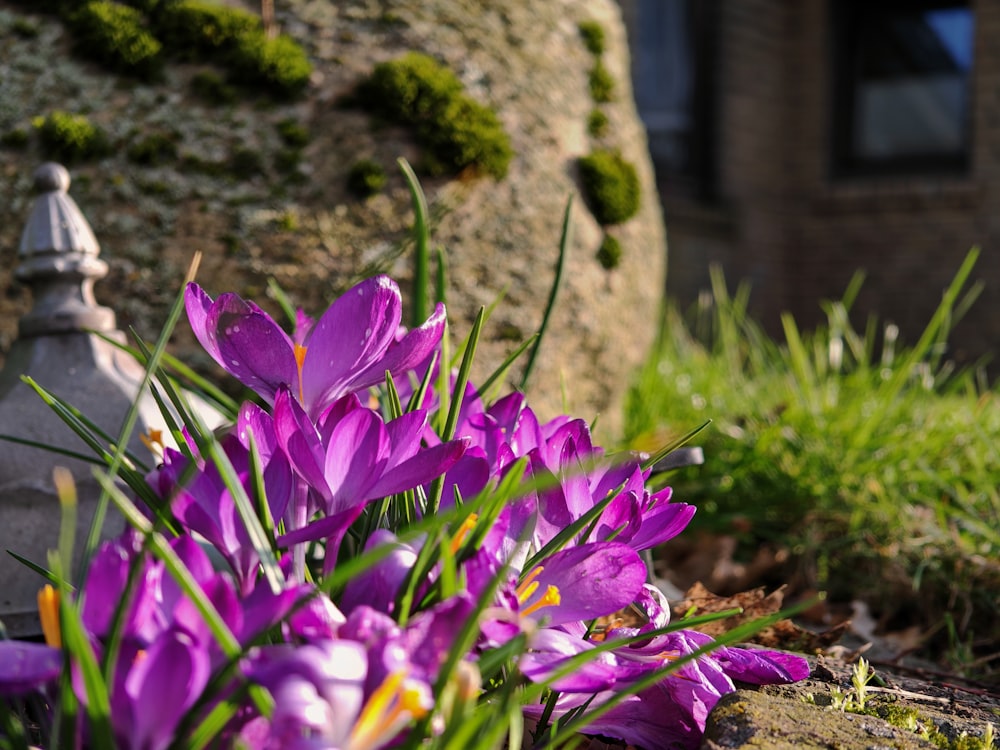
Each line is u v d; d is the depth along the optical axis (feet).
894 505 7.36
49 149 6.04
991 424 8.76
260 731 2.31
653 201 8.61
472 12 7.23
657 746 3.11
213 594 2.23
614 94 8.10
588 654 2.56
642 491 3.14
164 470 2.57
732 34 22.99
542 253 7.12
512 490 2.66
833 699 3.56
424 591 2.66
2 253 5.98
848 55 24.93
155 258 6.11
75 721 2.19
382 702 2.09
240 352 2.75
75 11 6.31
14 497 4.64
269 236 6.27
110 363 4.96
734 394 10.15
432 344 2.88
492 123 6.92
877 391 9.46
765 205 23.77
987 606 6.36
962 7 24.56
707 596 5.26
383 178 6.54
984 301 22.91
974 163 23.04
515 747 2.48
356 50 6.76
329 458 2.59
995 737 3.52
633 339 8.24
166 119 6.26
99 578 2.25
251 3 6.80
